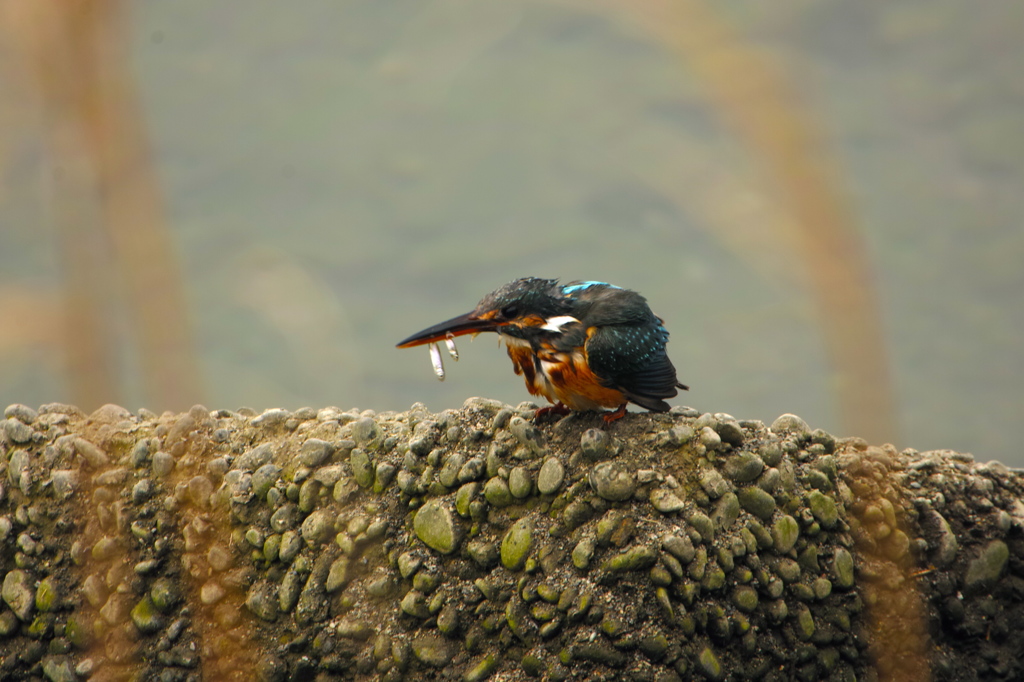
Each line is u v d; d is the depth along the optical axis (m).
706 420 7.13
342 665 7.11
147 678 7.12
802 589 7.11
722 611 7.09
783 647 7.11
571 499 7.11
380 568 7.12
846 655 7.11
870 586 7.12
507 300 7.14
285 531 7.13
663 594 7.08
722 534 7.11
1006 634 7.13
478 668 7.09
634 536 7.09
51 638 7.13
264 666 7.11
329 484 7.13
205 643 7.12
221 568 7.13
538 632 7.09
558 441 7.13
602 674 7.08
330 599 7.12
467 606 7.11
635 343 7.12
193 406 7.02
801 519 7.12
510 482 7.12
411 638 7.11
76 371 7.00
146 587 7.13
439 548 7.11
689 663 7.08
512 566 7.10
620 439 7.13
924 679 7.12
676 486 7.11
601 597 7.09
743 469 7.12
